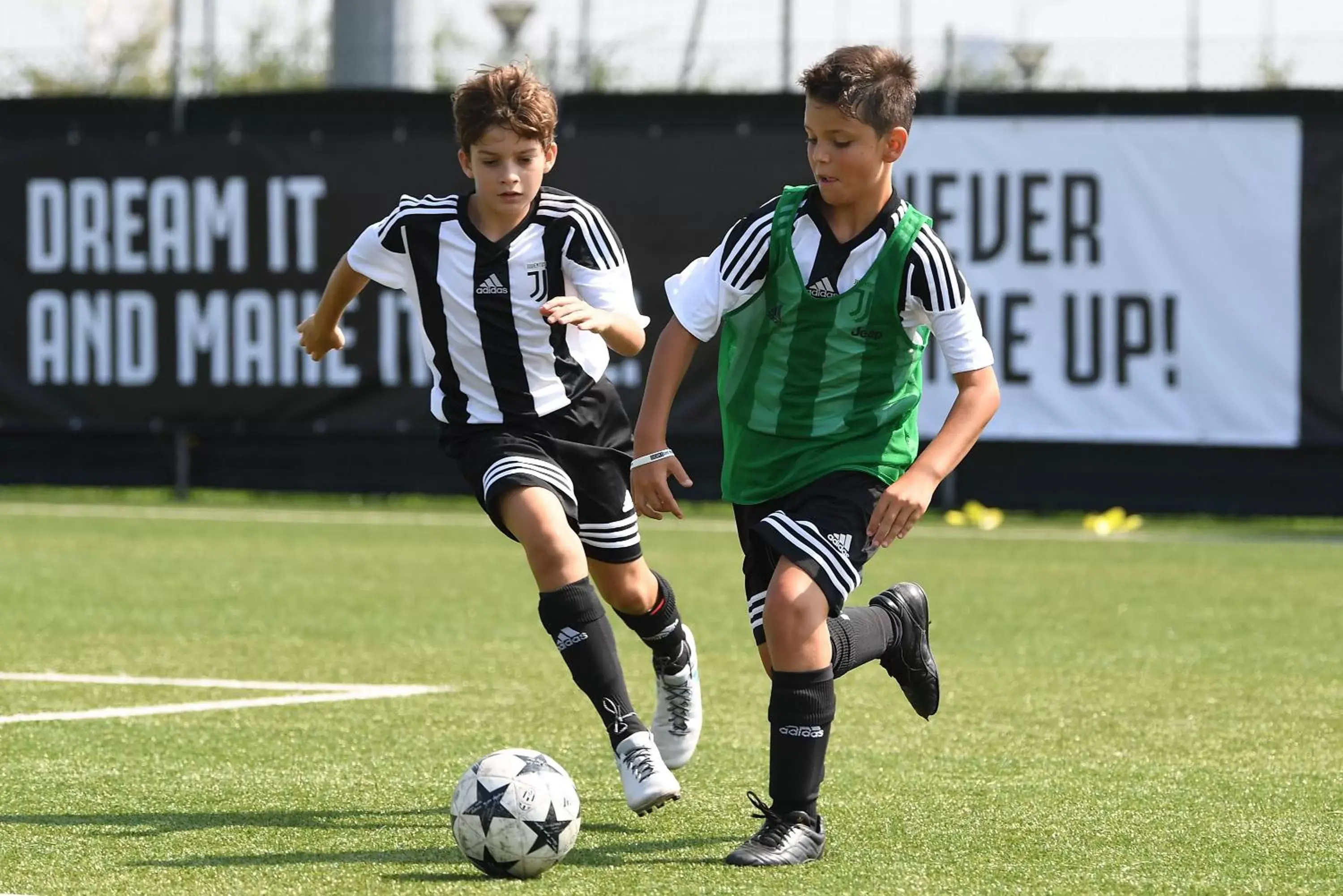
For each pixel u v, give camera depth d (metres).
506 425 17.05
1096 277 50.50
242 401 55.22
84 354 56.06
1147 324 50.28
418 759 18.86
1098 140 50.38
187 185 55.41
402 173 54.22
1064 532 50.16
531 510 15.81
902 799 16.94
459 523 51.12
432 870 13.89
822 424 15.20
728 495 15.82
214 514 53.25
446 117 54.00
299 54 64.50
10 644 27.78
